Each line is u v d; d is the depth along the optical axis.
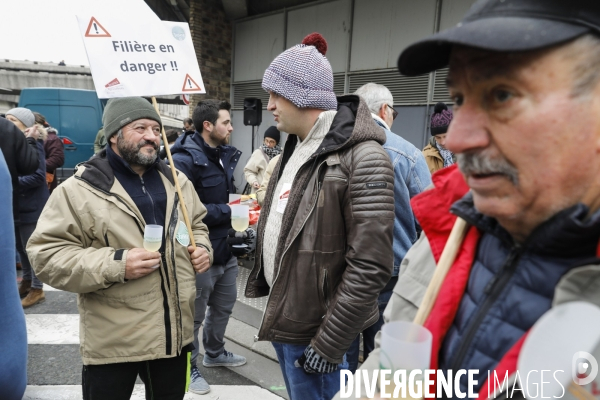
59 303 3.97
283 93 1.64
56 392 2.57
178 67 2.11
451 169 0.89
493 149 0.57
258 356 3.13
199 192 2.74
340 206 1.54
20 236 3.93
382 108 2.66
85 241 1.76
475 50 0.56
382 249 1.48
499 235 0.71
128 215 1.78
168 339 1.79
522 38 0.50
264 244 1.81
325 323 1.51
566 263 0.62
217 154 2.83
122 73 1.92
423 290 0.91
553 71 0.52
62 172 7.32
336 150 1.55
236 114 8.32
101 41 1.90
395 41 5.84
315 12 6.79
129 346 1.73
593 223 0.55
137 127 1.81
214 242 2.69
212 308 2.91
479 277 0.75
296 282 1.57
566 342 0.54
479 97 0.57
